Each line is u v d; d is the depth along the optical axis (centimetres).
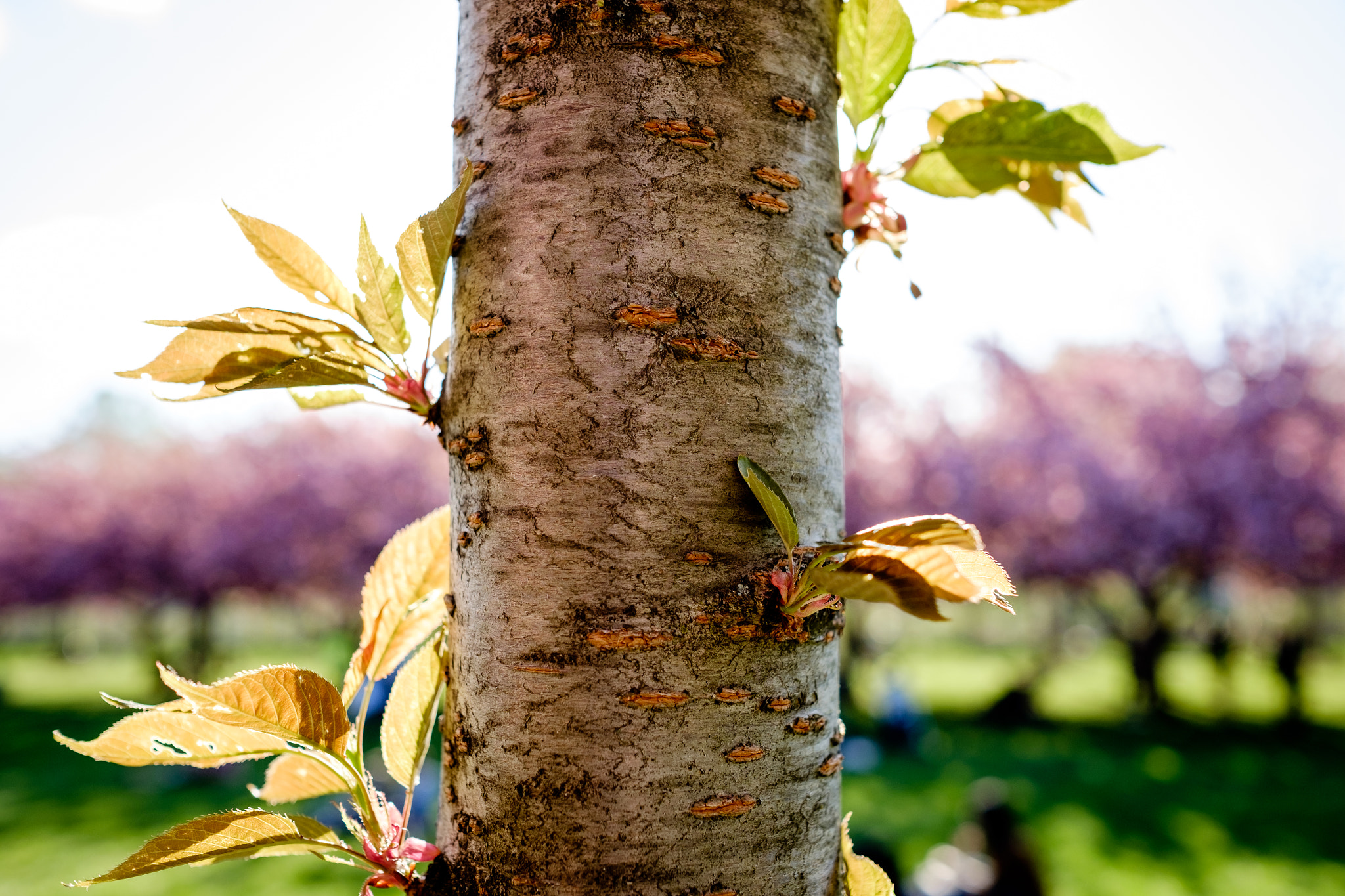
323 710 72
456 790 72
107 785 719
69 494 1527
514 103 72
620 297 70
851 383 1312
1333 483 1003
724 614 70
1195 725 1041
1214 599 1365
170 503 1414
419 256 72
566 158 71
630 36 72
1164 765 805
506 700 70
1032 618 2148
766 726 70
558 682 69
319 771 80
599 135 71
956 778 746
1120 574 1098
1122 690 1366
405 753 76
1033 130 80
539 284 71
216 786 706
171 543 1390
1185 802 670
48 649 2366
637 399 70
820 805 72
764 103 73
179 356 75
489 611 71
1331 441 1000
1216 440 1034
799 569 71
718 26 72
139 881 484
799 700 71
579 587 70
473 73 75
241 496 1384
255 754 76
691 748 69
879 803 655
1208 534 1012
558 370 70
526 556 70
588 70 72
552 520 70
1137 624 1188
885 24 78
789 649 71
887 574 67
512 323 71
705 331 71
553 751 69
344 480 1383
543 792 69
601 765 69
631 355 70
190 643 1468
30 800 674
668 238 71
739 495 71
